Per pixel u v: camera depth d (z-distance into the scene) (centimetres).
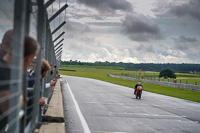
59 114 704
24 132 296
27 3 318
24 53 269
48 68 481
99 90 3641
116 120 1241
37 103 437
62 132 473
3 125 259
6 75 249
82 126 1053
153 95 3359
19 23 227
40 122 561
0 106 242
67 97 2353
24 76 299
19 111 255
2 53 263
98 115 1374
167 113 1622
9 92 229
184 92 4622
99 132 952
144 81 8288
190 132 1048
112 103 2031
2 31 286
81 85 4762
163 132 1012
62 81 5966
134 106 1911
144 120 1290
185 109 1938
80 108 1631
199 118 1493
